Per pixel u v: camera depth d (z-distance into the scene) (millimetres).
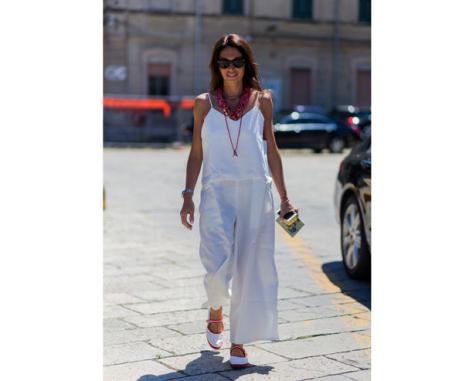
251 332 4691
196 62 33250
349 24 35438
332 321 5777
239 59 4672
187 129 30859
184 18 33094
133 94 32781
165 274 7359
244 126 4680
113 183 16312
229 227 4684
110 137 31484
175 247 8820
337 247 8836
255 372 4637
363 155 7180
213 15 33469
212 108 4730
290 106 35062
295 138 27781
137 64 32750
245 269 4695
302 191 14789
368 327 5617
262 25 34375
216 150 4691
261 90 4832
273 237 4758
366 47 35719
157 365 4754
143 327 5566
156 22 32844
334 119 28578
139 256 8250
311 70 35281
